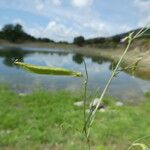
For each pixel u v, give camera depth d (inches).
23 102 698.2
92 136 449.1
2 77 1163.9
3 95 749.9
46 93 796.0
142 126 518.3
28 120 546.0
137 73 1321.4
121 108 687.7
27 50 4057.6
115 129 485.7
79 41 4402.1
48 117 561.9
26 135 457.4
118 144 437.4
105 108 683.4
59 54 3484.3
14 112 592.4
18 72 1321.4
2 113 567.8
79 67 1902.1
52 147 422.3
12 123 515.5
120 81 1207.6
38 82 1083.9
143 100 864.9
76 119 537.3
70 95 792.3
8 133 468.4
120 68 80.0
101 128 481.4
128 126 512.4
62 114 579.5
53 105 664.4
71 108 637.9
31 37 5300.2
